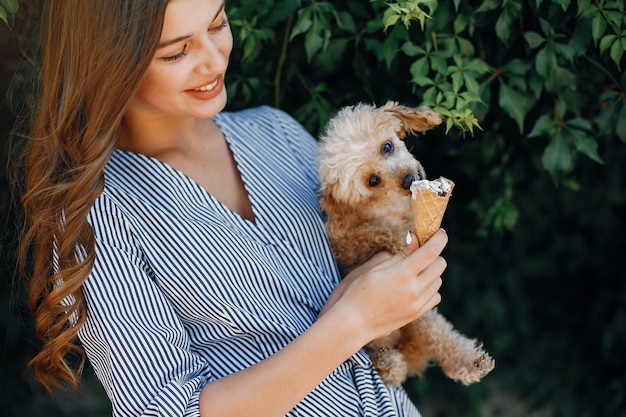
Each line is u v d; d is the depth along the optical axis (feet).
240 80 8.27
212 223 5.17
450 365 6.33
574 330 12.14
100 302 4.88
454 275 11.50
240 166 5.60
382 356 5.76
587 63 7.82
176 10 4.70
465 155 9.61
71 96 4.93
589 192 10.75
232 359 5.17
